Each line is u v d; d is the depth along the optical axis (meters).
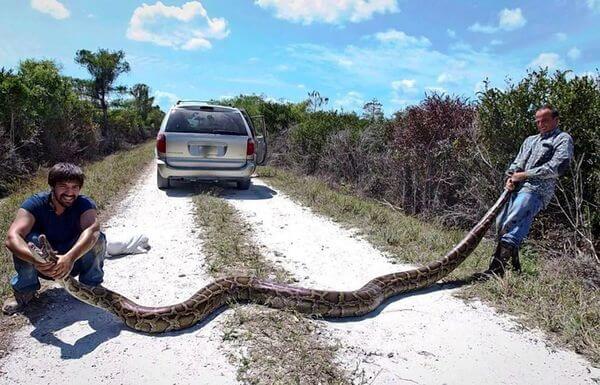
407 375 4.16
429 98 11.91
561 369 4.29
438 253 7.64
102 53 31.48
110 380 3.99
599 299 5.52
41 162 18.14
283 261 7.25
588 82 8.05
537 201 6.34
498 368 4.30
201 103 13.18
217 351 4.45
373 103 18.55
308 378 4.02
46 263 4.32
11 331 4.75
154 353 4.40
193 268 6.68
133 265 6.76
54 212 5.05
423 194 11.91
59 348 4.45
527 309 5.41
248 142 12.66
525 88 8.66
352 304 5.32
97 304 4.77
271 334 4.73
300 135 19.16
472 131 9.76
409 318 5.31
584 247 7.39
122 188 13.31
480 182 9.58
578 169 7.34
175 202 11.41
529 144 6.59
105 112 32.50
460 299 5.85
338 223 9.77
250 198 12.34
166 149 12.23
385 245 8.19
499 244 6.50
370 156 14.98
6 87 15.43
